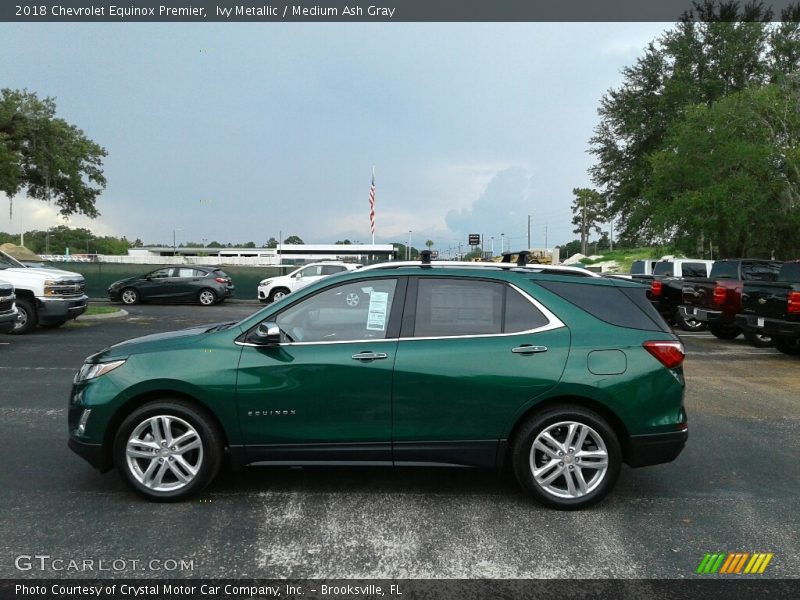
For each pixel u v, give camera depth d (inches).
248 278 1159.6
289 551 149.5
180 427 177.8
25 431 246.4
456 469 209.9
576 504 174.4
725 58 1348.4
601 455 174.1
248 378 174.4
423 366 174.1
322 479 198.7
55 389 322.3
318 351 176.4
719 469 214.1
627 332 179.5
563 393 173.9
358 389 174.1
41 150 1198.9
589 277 188.4
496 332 178.7
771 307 448.1
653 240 1213.1
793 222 1074.7
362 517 169.6
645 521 169.3
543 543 155.2
